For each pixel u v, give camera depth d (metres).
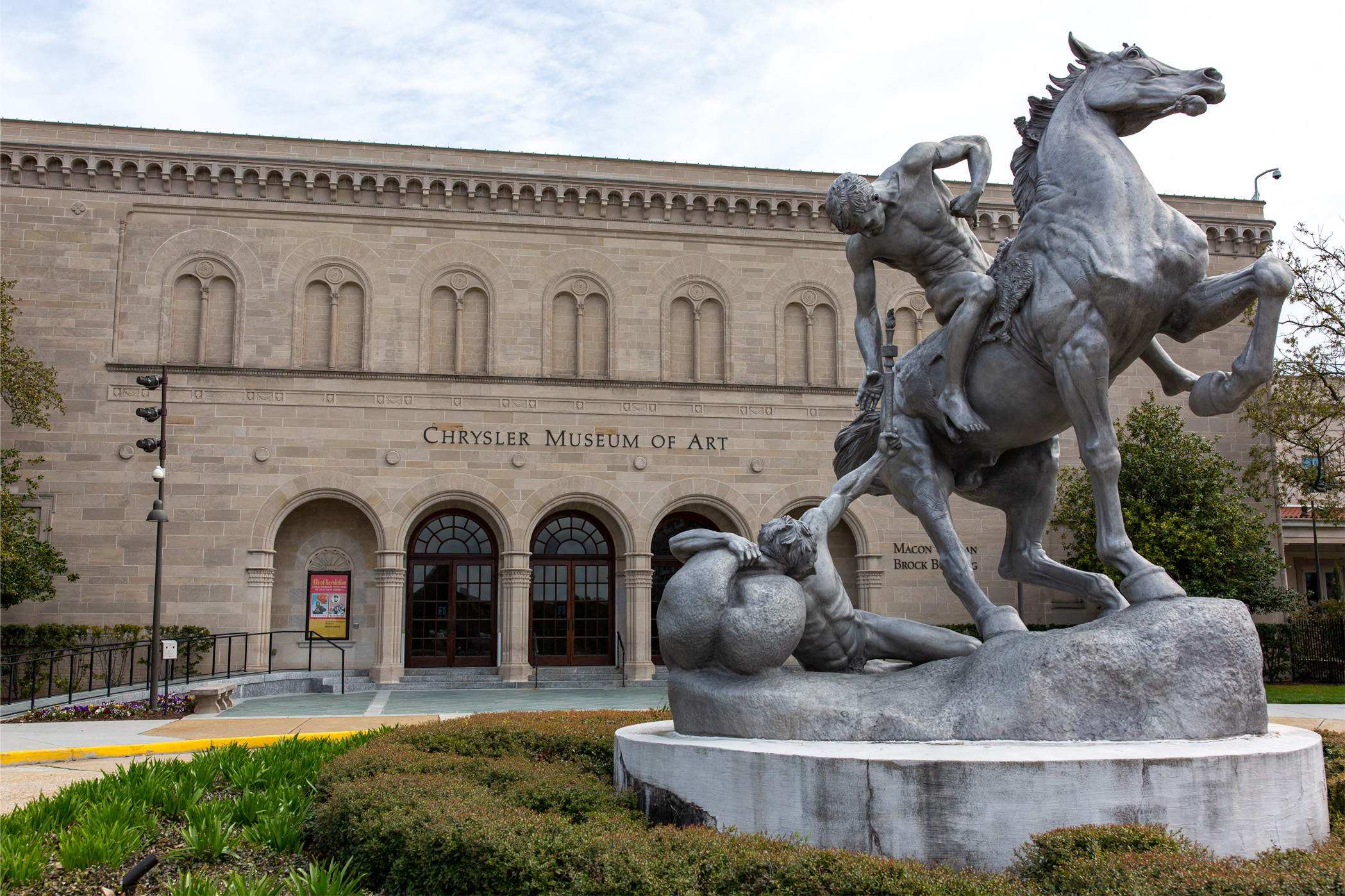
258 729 17.48
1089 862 4.82
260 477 30.48
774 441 33.31
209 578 29.78
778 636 6.99
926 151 8.01
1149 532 28.75
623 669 31.45
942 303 7.82
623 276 33.56
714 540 7.46
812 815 5.79
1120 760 5.44
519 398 32.16
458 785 7.45
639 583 31.94
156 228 31.42
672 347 33.69
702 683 7.18
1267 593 29.97
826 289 34.53
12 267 30.47
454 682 30.27
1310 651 30.28
